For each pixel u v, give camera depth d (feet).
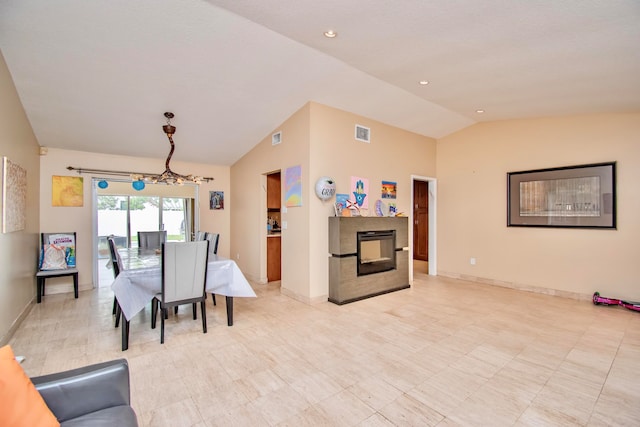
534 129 15.17
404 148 17.04
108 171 16.48
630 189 12.61
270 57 9.97
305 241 13.33
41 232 14.79
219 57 9.82
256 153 17.13
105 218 21.74
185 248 9.50
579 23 6.44
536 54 8.08
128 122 13.46
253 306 12.94
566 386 6.98
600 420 5.83
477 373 7.54
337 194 13.92
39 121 12.65
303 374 7.50
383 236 14.94
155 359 8.27
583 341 9.36
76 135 14.10
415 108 14.35
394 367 7.83
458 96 12.42
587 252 13.61
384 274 14.89
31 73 9.82
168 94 11.68
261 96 12.44
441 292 15.20
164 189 23.38
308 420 5.87
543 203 14.82
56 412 3.95
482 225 17.08
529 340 9.43
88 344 9.20
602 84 9.70
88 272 15.96
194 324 10.89
